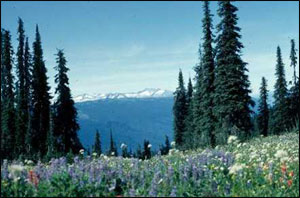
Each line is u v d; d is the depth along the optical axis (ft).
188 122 192.85
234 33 123.65
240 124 121.19
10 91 183.52
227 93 120.67
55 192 29.35
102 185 31.22
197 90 165.07
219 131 123.34
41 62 177.99
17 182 30.32
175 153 49.21
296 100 193.36
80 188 30.48
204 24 142.51
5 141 159.43
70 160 52.65
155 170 36.76
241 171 33.55
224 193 30.27
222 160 39.19
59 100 159.84
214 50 127.85
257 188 31.58
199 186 32.22
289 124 193.57
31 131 163.53
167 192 30.91
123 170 37.55
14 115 176.35
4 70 185.06
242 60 123.95
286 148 50.03
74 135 159.33
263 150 47.11
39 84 175.01
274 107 203.82
